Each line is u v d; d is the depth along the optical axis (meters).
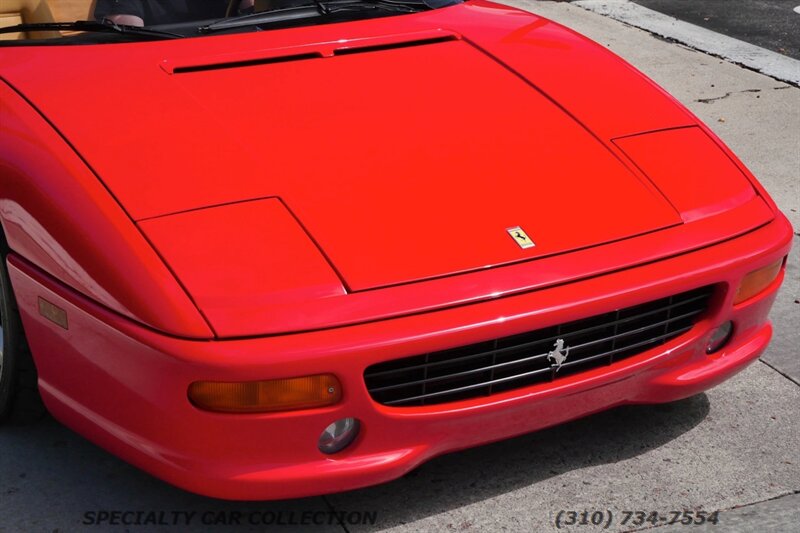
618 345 2.45
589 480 2.61
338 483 2.22
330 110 2.65
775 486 2.61
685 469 2.66
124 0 3.13
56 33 3.21
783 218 2.72
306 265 2.19
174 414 2.13
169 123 2.51
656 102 2.95
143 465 2.26
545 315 2.24
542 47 3.15
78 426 2.43
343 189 2.38
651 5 7.31
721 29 6.79
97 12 3.15
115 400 2.26
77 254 2.24
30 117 2.50
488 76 2.93
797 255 3.89
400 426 2.23
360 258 2.23
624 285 2.33
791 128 5.14
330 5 3.24
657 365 2.51
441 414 2.25
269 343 2.06
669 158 2.71
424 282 2.21
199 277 2.14
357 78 2.82
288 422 2.12
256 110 2.61
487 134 2.66
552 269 2.31
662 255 2.42
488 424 2.33
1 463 2.64
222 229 2.23
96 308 2.19
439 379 2.24
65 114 2.51
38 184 2.34
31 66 2.74
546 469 2.64
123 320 2.14
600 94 2.92
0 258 2.49
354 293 2.16
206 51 2.86
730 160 2.81
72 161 2.36
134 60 2.79
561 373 2.39
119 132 2.46
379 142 2.56
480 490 2.55
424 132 2.62
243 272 2.15
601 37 6.52
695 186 2.64
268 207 2.30
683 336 2.54
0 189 2.43
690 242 2.48
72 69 2.72
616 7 7.21
